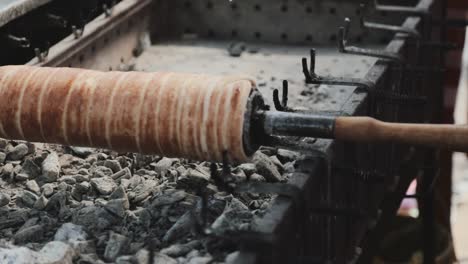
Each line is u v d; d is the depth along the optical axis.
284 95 1.29
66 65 1.63
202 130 1.20
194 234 1.22
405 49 1.66
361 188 1.40
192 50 1.98
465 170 3.66
